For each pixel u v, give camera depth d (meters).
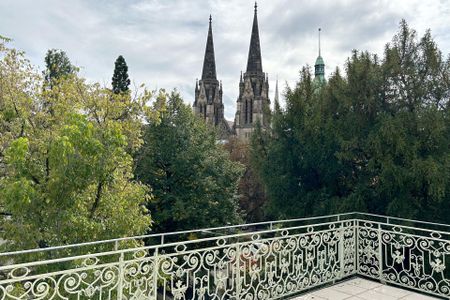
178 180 25.23
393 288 6.72
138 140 14.83
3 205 10.34
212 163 26.17
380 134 12.91
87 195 11.09
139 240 12.58
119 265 4.29
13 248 9.75
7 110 11.78
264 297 5.96
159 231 24.34
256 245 5.91
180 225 24.03
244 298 5.67
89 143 9.30
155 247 4.62
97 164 9.79
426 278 6.45
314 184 16.44
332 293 6.43
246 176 44.81
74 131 9.22
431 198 13.40
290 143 16.62
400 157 12.95
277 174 16.66
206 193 25.42
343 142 13.63
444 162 12.13
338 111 15.26
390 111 14.16
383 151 12.98
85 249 10.20
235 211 28.64
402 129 12.52
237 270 5.55
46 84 13.88
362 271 7.58
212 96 75.44
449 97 14.16
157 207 24.11
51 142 9.50
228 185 27.59
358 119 14.10
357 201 13.52
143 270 4.54
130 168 13.39
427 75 14.27
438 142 12.71
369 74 14.16
